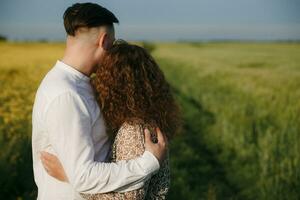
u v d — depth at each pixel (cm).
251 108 1092
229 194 613
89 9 230
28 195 491
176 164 683
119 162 219
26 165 544
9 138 642
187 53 3931
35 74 1288
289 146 718
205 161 736
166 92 239
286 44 6419
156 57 3375
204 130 985
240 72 1862
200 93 1515
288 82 1471
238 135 848
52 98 218
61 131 215
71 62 231
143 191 223
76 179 212
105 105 230
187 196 552
